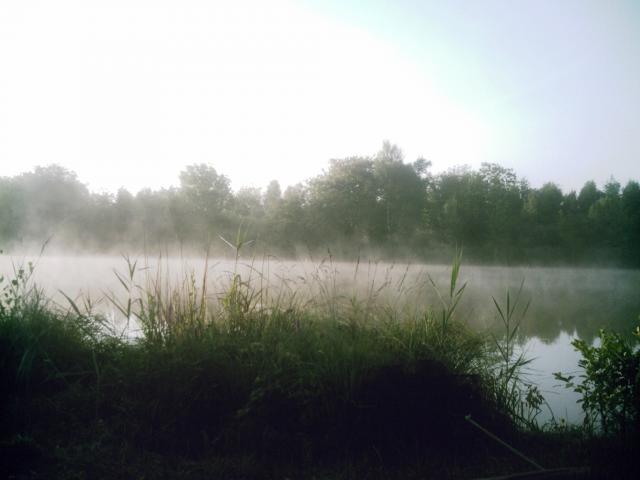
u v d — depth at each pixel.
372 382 3.38
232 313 4.27
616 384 3.54
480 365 4.05
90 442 3.04
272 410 3.19
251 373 3.39
